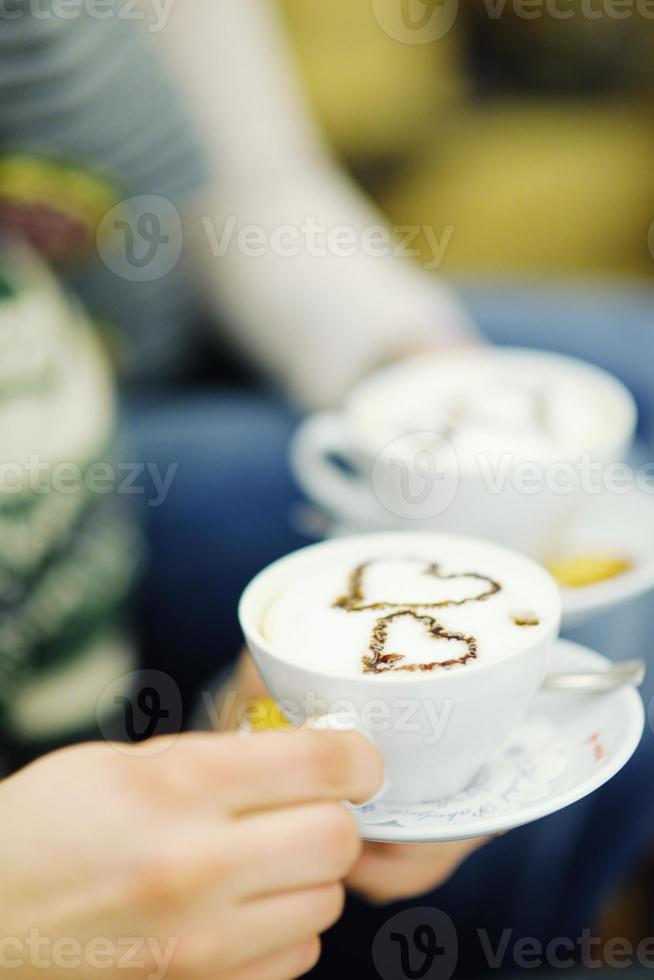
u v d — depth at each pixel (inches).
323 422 37.1
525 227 86.0
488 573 28.2
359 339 43.1
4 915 25.9
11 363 33.9
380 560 28.7
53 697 34.7
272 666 26.7
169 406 45.3
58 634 34.4
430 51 108.4
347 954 32.9
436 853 29.2
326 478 36.2
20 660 34.0
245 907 25.9
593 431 34.0
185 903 25.6
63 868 25.8
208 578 38.0
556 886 33.7
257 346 46.7
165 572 38.1
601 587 31.9
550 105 106.7
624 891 39.2
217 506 39.4
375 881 29.1
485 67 112.6
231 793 26.0
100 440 35.6
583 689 28.4
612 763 26.8
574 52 107.7
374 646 26.8
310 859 25.9
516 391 35.9
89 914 25.8
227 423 42.7
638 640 33.0
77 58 39.4
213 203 45.9
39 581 33.9
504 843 33.4
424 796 27.4
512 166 93.0
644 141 94.4
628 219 86.3
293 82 55.5
